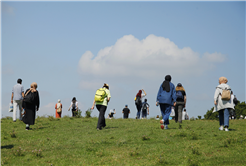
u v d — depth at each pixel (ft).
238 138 27.30
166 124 35.53
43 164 21.29
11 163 21.88
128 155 22.88
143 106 69.31
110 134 32.19
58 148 26.35
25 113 39.11
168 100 35.12
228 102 33.06
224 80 34.65
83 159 22.31
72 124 45.60
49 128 40.47
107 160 21.84
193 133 29.40
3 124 46.55
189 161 20.40
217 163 20.35
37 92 39.40
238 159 21.07
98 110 38.40
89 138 30.14
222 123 34.60
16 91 51.55
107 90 38.27
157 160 20.99
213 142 26.32
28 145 28.25
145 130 34.63
